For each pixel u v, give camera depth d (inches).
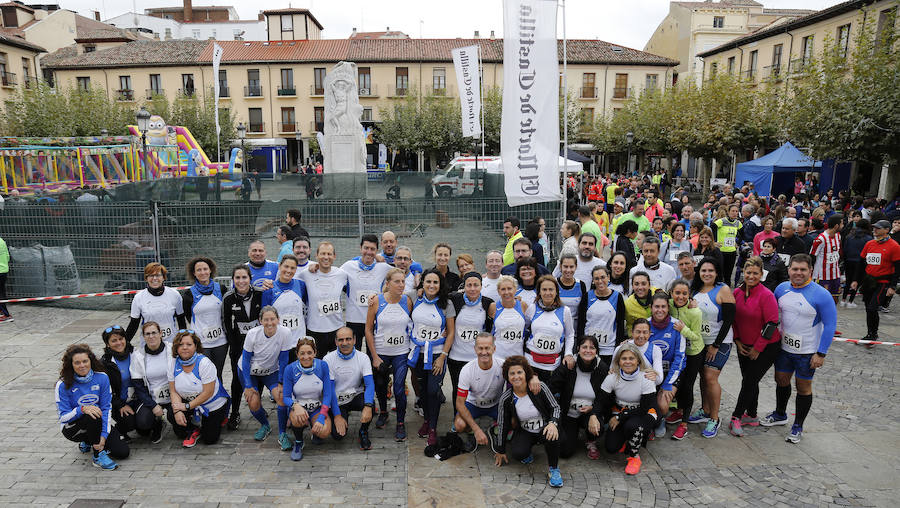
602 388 194.1
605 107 1749.5
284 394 195.8
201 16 2409.0
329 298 229.6
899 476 182.9
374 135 1560.0
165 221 366.0
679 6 1797.5
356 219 397.7
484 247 402.6
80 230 370.0
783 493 173.9
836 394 247.4
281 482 180.1
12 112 1185.4
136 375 202.8
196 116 1477.6
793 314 201.0
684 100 1067.3
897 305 393.1
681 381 209.2
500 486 178.4
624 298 217.3
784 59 1160.2
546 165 287.3
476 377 192.1
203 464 191.2
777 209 407.8
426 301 205.0
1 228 378.9
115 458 193.5
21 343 306.8
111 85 1696.6
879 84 575.2
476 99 631.2
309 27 1897.1
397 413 211.2
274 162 1697.8
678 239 333.7
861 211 499.5
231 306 216.2
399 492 174.7
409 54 1711.4
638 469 186.5
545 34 279.9
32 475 182.2
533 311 203.8
